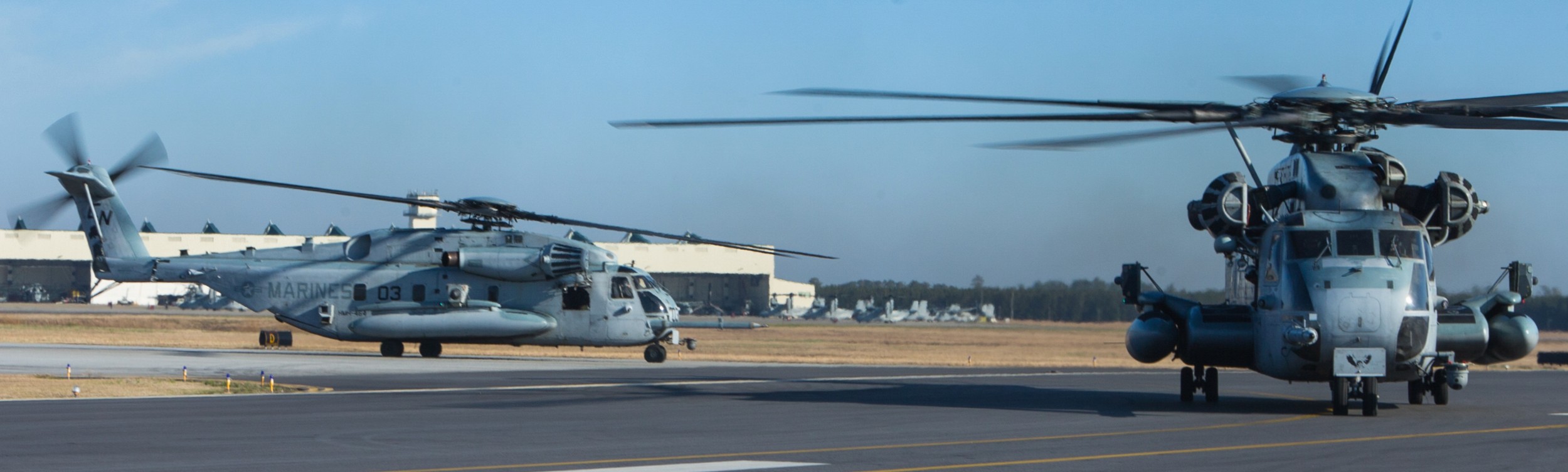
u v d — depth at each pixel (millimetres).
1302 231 34375
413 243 69125
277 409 33969
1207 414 34969
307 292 68625
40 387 39625
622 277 68688
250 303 68688
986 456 24156
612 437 27297
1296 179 36594
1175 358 39656
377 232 70250
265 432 27422
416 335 67312
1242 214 36469
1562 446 26516
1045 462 23234
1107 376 59281
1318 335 32969
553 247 67312
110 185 69188
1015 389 46938
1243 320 37438
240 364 57812
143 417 31000
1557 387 51250
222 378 47250
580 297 68188
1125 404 39312
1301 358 33531
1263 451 25312
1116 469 22266
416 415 32375
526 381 48344
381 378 49156
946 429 29719
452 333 67188
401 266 68875
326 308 68188
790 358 79000
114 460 22469
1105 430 29516
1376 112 31141
